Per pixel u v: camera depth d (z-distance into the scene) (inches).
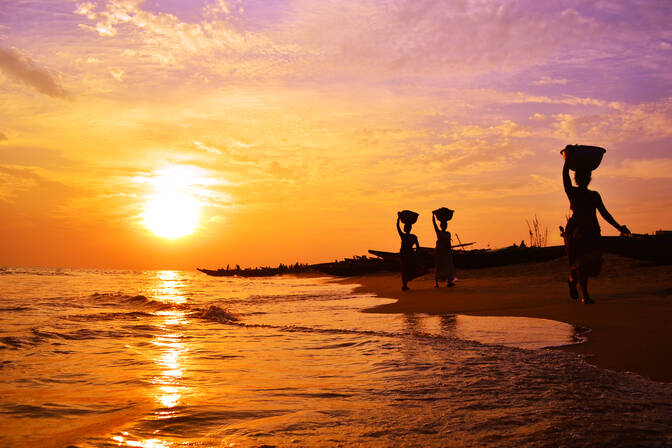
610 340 208.5
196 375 164.2
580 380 144.8
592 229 345.7
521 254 951.6
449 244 613.9
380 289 725.9
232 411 118.3
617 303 329.7
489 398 126.0
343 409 119.2
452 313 353.7
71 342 243.3
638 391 131.4
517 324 276.2
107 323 328.2
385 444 92.8
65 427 106.8
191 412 117.7
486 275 789.2
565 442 91.4
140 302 514.0
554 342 214.7
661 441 91.6
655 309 288.2
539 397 126.0
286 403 125.8
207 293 746.8
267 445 93.0
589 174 353.1
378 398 129.5
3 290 747.4
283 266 2310.5
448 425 104.0
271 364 184.1
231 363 186.2
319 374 164.2
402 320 324.5
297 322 335.0
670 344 190.4
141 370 173.6
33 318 361.1
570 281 368.8
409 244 637.3
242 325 316.2
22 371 172.1
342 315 376.8
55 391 141.5
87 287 874.1
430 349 204.4
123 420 111.4
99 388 145.3
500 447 89.7
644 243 645.3
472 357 184.7
